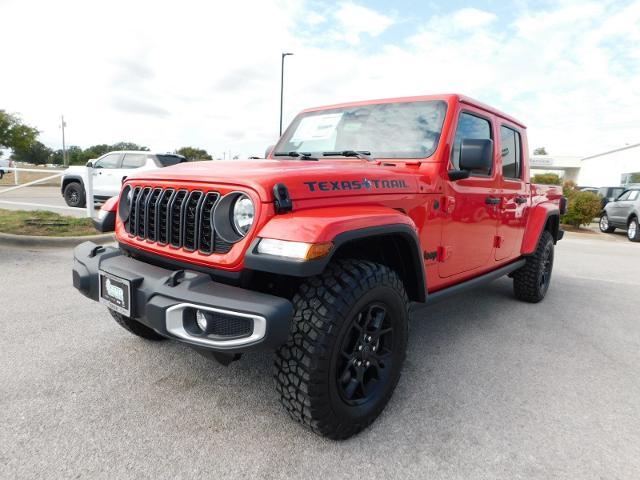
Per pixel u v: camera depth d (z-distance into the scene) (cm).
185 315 188
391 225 213
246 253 184
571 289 549
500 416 238
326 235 179
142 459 191
